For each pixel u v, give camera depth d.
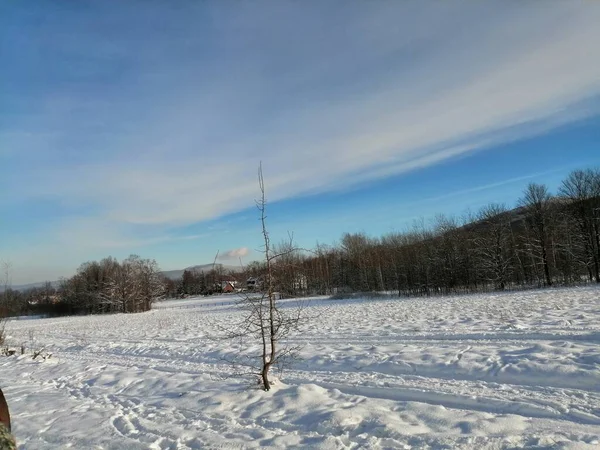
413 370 8.77
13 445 2.97
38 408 8.10
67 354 16.41
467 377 8.02
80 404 8.20
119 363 12.97
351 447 5.14
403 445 5.09
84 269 85.12
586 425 5.45
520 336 11.13
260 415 6.57
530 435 5.09
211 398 7.55
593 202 47.97
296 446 5.32
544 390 6.90
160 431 6.20
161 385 9.12
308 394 7.28
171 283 110.88
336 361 10.14
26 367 13.04
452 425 5.59
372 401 6.86
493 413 6.15
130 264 82.94
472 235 54.03
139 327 28.86
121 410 7.55
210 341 16.02
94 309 81.25
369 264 65.81
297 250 8.30
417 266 55.91
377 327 15.66
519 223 54.12
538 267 51.75
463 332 12.41
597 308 16.78
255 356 11.51
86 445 5.94
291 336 15.17
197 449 5.46
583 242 48.91
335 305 37.44
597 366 7.54
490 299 29.80
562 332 11.04
